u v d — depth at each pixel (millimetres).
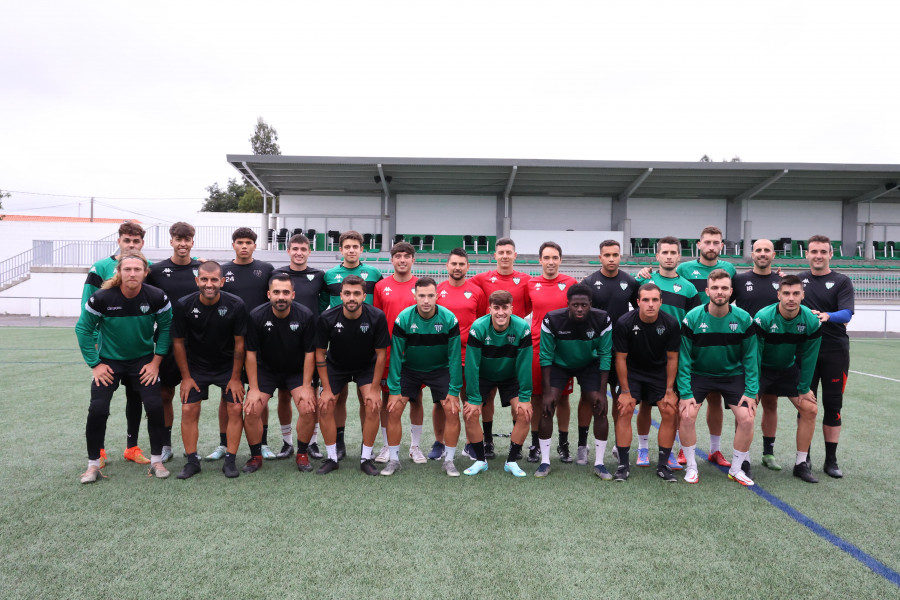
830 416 3953
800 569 2557
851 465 4195
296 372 4105
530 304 4906
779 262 20625
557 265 4559
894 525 3070
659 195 21500
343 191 21422
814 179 19594
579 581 2424
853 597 2324
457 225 21562
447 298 4641
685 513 3215
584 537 2869
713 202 21594
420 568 2521
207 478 3764
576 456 4449
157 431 3807
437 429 4398
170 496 3400
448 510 3223
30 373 7758
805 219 21484
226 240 21172
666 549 2742
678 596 2316
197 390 3844
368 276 4988
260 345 3975
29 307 19203
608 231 20891
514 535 2883
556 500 3412
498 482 3766
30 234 24922
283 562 2566
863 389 7246
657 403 3951
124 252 3762
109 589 2328
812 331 3764
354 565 2543
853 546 2803
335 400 3975
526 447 4773
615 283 4590
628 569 2535
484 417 4473
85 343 3613
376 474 3895
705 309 3822
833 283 4141
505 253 4781
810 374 3826
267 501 3336
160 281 4250
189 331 3881
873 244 21641
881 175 19094
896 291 17047
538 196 21766
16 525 2945
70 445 4445
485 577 2449
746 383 3818
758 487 3701
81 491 3463
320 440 4922
